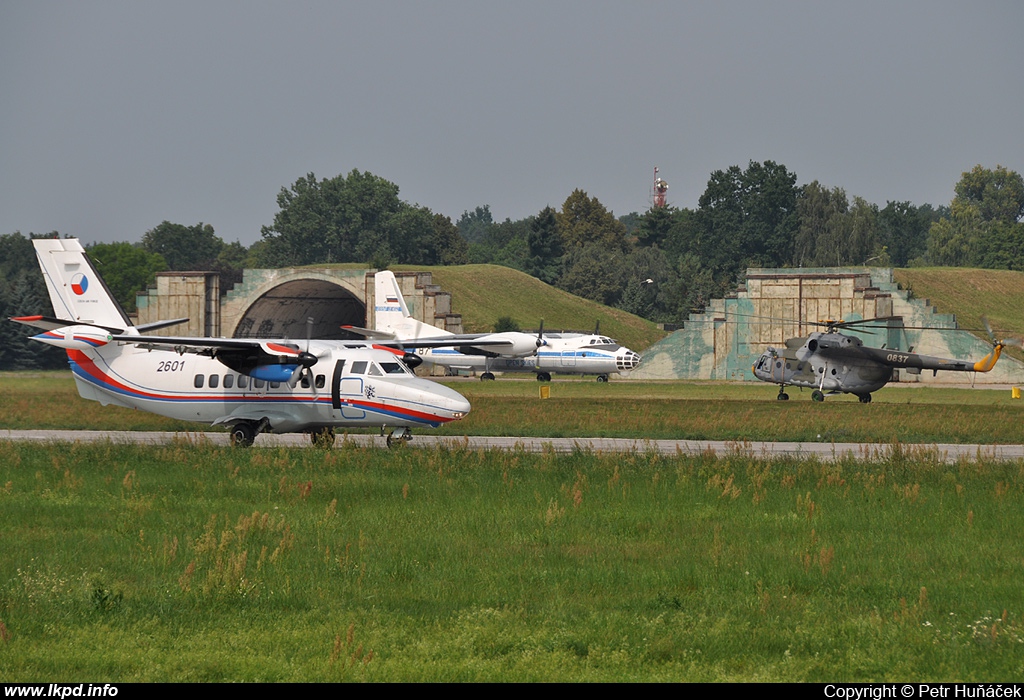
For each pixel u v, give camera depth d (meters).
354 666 44.41
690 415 177.50
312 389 125.44
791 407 192.38
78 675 43.78
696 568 62.59
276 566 62.25
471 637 48.38
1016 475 98.75
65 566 62.38
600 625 50.81
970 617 52.97
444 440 140.50
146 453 113.00
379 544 68.94
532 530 74.31
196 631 49.94
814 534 72.56
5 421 163.12
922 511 82.06
